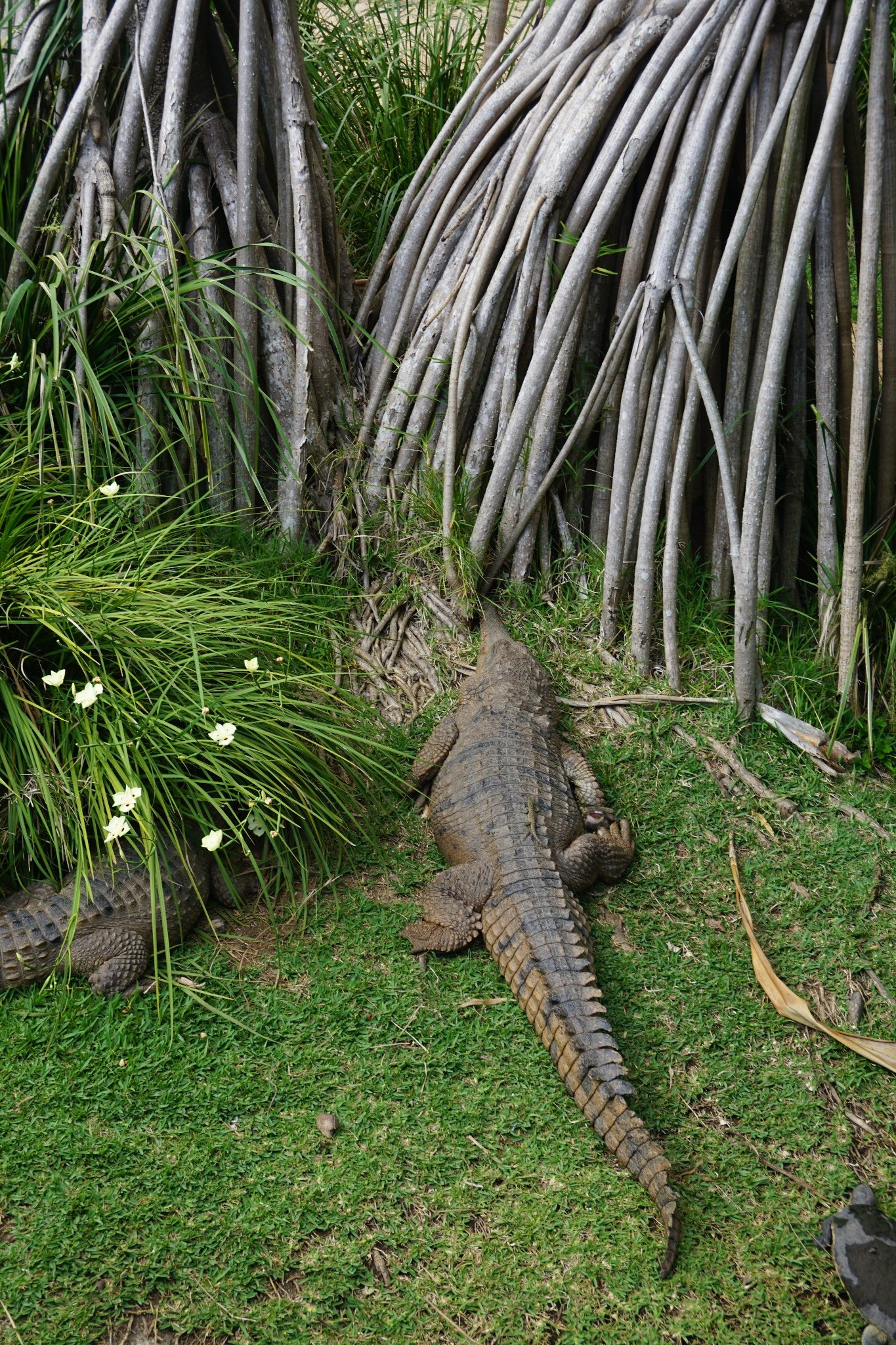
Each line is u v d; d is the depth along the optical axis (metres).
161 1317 3.59
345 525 4.95
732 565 4.81
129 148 4.57
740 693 4.69
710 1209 3.80
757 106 4.57
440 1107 3.92
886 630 4.73
